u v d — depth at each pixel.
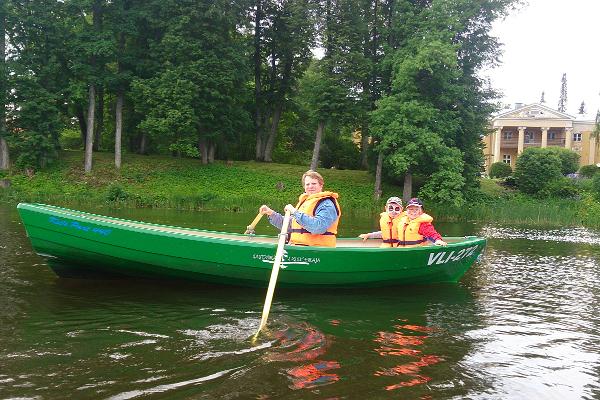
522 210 18.80
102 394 2.90
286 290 5.75
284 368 3.38
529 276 7.18
